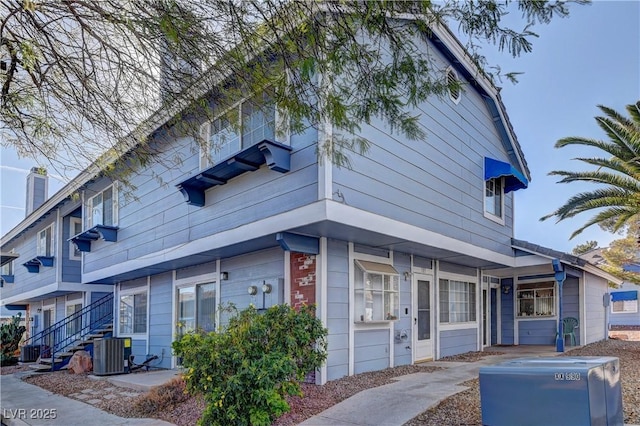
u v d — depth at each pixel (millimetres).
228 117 5102
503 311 15438
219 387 5512
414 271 10383
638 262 23062
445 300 11508
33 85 4879
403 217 8352
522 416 3873
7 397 9312
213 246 8930
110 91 4812
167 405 7176
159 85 4730
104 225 12930
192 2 3779
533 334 14727
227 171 8367
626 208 11992
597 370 3838
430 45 9219
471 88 11641
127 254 12023
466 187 10891
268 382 5523
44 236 18422
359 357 8484
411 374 8453
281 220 7453
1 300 23016
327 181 6875
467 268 12695
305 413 6117
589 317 14750
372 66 4219
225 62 4234
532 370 3879
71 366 12750
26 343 19578
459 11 3605
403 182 8492
